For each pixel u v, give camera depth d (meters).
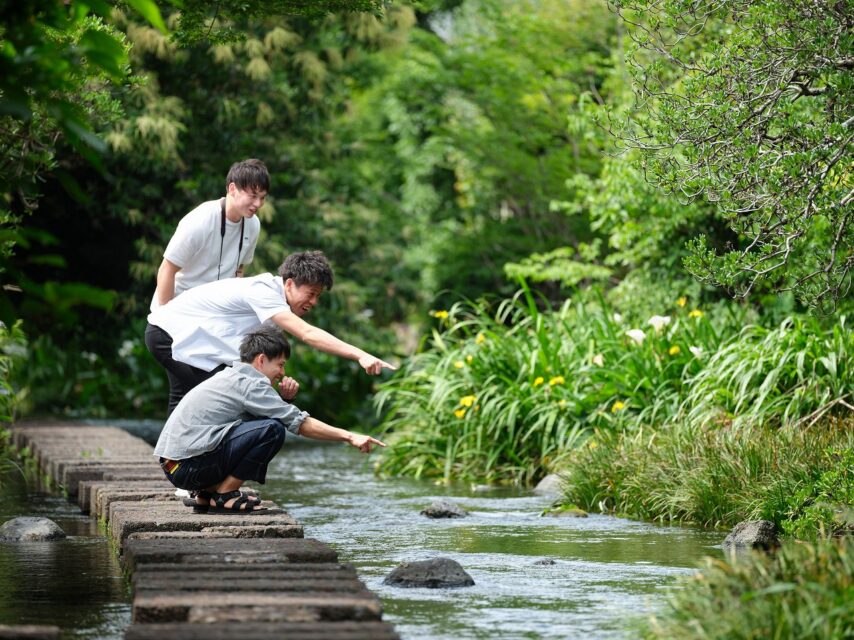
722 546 10.48
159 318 10.88
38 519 11.10
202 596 6.95
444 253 34.19
